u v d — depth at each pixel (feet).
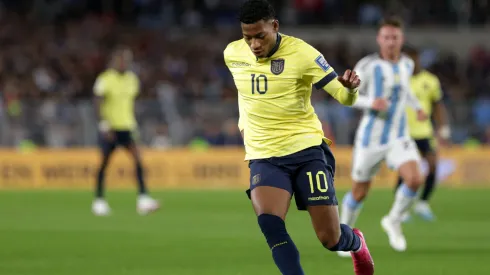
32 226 130.62
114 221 138.21
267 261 93.91
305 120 67.36
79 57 275.18
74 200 178.50
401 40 100.42
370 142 99.71
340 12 304.30
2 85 253.65
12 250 103.96
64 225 132.05
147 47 284.61
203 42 291.17
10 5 299.58
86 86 264.11
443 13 305.94
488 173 220.84
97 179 151.23
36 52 274.16
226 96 256.32
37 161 216.13
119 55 147.54
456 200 178.70
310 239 114.21
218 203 171.73
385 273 84.84
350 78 63.31
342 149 217.56
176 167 217.56
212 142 222.48
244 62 67.26
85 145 218.38
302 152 66.23
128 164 217.36
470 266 89.61
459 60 298.35
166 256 98.22
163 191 203.21
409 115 139.85
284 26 301.22
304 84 66.44
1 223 135.13
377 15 303.27
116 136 148.25
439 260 94.07
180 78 269.44
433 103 144.36
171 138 220.64
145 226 130.62
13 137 217.56
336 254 99.14
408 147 100.94
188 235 118.93
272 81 66.03
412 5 307.37
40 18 296.92
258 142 66.95
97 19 296.51
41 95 251.39
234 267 89.45
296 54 65.62
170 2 308.60
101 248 105.60
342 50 285.84
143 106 220.23
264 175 65.62
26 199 180.75
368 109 100.22
